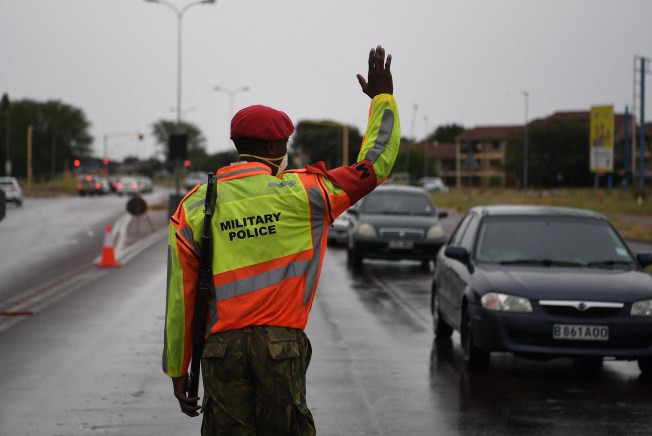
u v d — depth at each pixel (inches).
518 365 386.0
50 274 749.3
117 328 469.4
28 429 275.0
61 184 4217.5
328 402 312.3
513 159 4456.2
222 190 144.2
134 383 339.3
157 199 3031.5
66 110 5949.8
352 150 5378.9
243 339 139.6
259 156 148.7
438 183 4284.0
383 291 655.8
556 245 402.6
